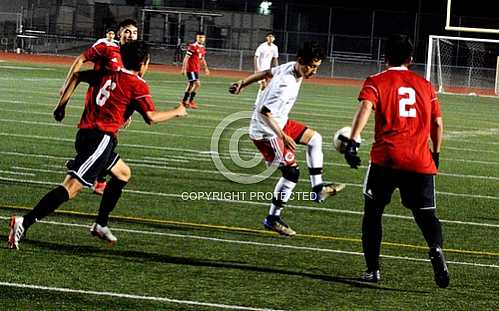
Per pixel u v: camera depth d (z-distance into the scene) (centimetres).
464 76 7056
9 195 1518
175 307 932
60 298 946
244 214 1479
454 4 7812
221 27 7825
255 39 7819
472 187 1911
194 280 1047
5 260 1090
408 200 1050
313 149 1379
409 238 1351
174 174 1848
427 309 975
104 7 7875
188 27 7844
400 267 1166
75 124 2656
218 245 1243
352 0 8050
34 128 2497
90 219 1363
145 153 2138
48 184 1645
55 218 1353
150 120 1144
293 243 1281
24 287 980
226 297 980
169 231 1316
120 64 1440
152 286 1011
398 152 1032
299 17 7812
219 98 4197
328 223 1439
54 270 1059
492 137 3062
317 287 1045
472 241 1362
